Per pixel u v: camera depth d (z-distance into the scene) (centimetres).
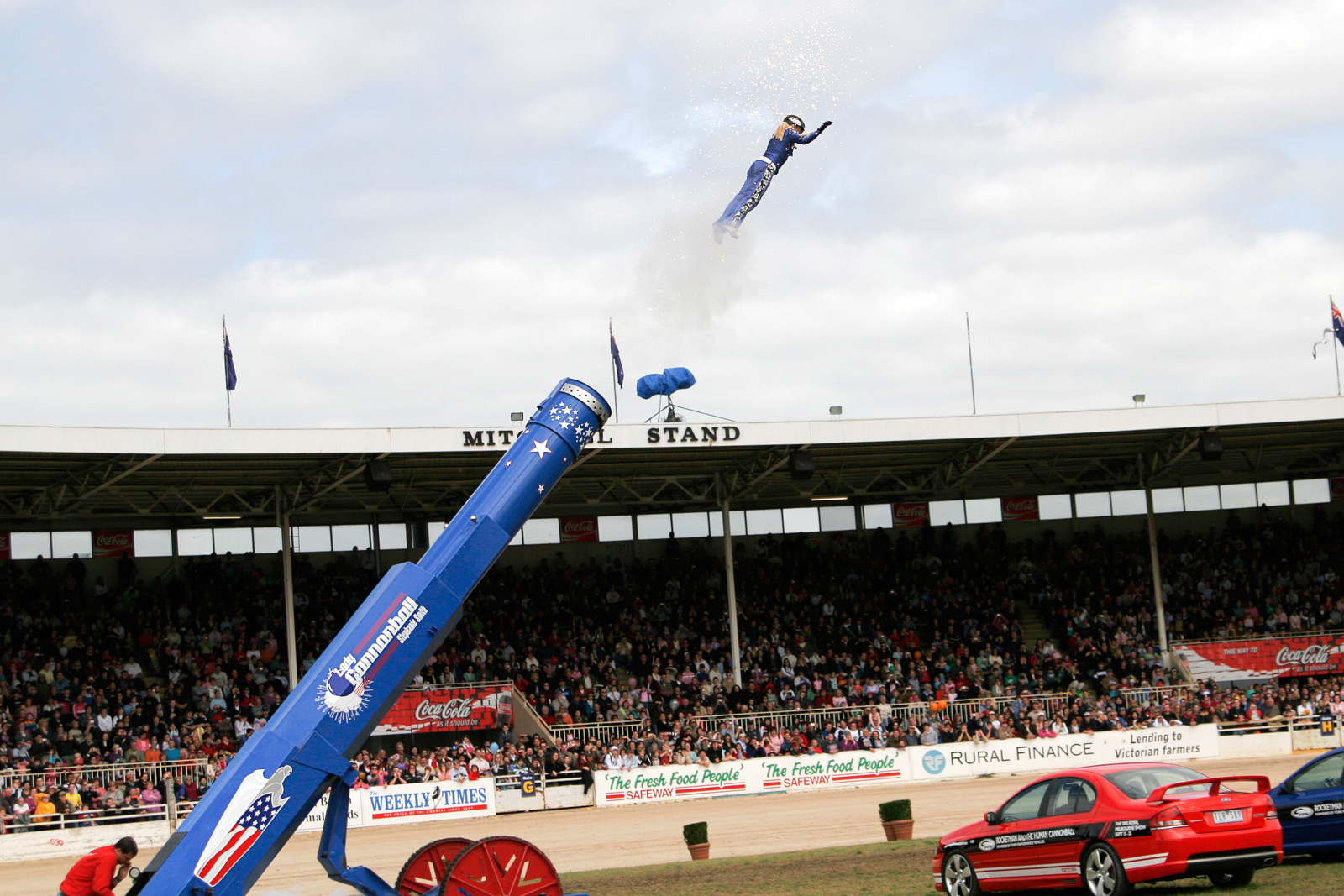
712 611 5075
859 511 5650
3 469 3772
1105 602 5234
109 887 1482
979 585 5334
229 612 4603
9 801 3275
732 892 1895
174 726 3888
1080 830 1527
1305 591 5278
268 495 4369
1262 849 1494
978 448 4734
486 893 1272
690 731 4106
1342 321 4678
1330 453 5353
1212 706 4384
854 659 4884
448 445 3903
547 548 5366
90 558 4794
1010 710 4453
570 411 1366
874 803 3438
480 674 4475
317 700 1237
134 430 3594
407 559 5166
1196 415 4428
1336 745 4275
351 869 1269
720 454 4397
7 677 4006
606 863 2528
